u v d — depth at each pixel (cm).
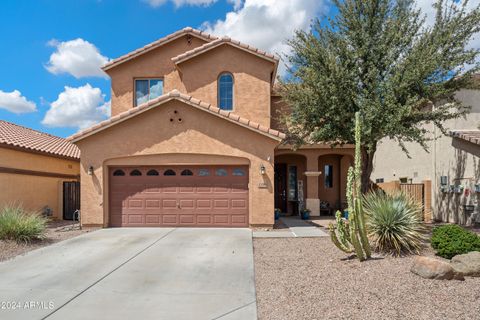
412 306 587
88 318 588
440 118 1294
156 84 1950
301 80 1373
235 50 1772
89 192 1463
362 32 1277
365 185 1420
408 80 1172
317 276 761
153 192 1485
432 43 1236
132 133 1462
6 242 1124
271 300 648
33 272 847
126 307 633
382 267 790
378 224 927
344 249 868
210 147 1441
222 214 1460
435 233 930
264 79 1758
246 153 1435
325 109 1297
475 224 1466
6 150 1634
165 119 1459
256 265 880
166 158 1470
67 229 1460
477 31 1227
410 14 1280
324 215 2006
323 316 565
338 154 1953
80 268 876
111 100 1933
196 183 1473
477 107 1656
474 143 1472
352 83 1254
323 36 1350
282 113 1634
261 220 1409
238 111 1750
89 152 1470
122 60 1905
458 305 586
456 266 755
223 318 582
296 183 2125
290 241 1162
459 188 1567
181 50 1942
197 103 1416
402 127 1195
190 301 657
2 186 1608
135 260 944
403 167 2108
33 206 1811
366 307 589
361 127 1191
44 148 1916
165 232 1345
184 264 901
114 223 1487
